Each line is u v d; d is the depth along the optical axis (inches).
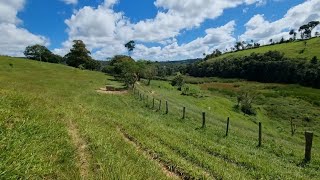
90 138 498.6
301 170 616.4
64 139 442.3
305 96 3917.3
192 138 767.1
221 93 4456.2
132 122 870.4
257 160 614.9
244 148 776.9
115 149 479.8
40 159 316.2
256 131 1654.8
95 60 6127.0
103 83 3073.3
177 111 1665.8
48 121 523.8
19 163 276.4
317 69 5270.7
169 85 4069.9
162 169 461.1
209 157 576.7
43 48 6520.7
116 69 4106.8
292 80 5762.8
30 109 573.0
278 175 529.7
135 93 2492.6
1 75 2699.3
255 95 4136.3
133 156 470.0
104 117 862.5
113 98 1910.7
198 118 1491.1
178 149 594.6
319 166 655.1
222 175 461.1
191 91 3602.4
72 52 5787.4
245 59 7381.9
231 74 7509.8
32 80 2471.7
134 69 3801.7
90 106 1221.1
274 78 6181.1
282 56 6914.4
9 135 336.5
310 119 2881.4
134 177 356.2
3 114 440.1
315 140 2052.2
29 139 366.3
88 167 371.6
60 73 3698.3
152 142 606.5
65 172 334.0
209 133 975.6
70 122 622.8
